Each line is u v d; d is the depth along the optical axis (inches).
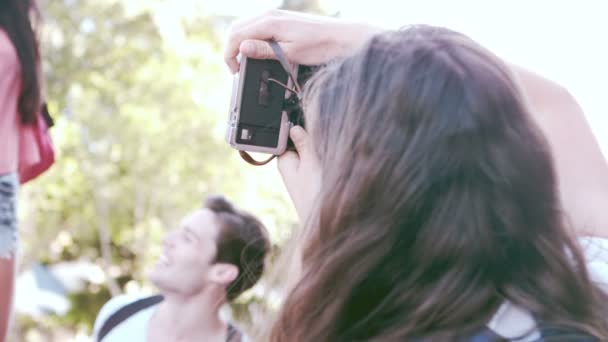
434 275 34.9
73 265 406.0
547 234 35.4
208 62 351.9
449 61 36.3
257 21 51.1
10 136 85.0
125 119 331.6
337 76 39.8
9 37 83.7
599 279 40.8
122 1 343.0
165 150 336.5
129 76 344.5
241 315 86.6
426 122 35.2
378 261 35.3
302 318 36.9
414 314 34.4
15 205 87.1
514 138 35.4
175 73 341.7
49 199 342.0
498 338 33.4
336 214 36.4
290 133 45.4
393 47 38.2
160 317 88.7
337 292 36.0
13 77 84.4
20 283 381.4
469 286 34.3
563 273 35.0
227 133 51.1
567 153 47.6
